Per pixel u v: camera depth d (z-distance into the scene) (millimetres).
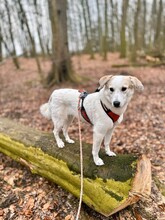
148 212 867
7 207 987
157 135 1520
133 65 4020
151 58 4199
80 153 991
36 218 920
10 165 1246
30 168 1119
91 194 883
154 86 2719
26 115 2084
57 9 2848
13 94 2859
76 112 1017
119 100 809
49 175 1047
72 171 959
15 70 4609
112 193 844
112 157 972
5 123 1370
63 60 3014
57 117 1081
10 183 1119
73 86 2891
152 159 1254
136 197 830
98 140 917
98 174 897
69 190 973
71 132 1638
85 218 891
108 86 845
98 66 4355
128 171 873
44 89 2918
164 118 1777
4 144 1235
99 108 892
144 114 1892
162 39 5105
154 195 932
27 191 1057
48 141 1132
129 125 1710
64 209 940
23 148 1152
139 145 1411
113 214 874
